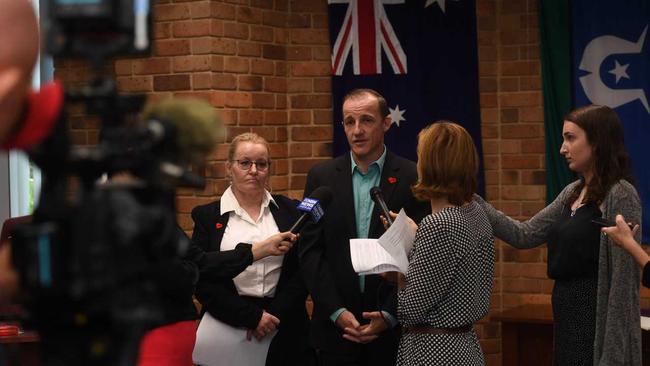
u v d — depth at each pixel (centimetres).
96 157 116
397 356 371
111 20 110
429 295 337
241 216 431
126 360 112
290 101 646
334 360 413
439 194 345
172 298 232
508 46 643
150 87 616
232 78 611
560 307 398
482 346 645
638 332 378
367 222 421
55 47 111
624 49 619
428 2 644
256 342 418
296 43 646
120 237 113
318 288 411
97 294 113
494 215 429
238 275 423
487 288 349
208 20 601
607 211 388
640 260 353
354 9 645
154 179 118
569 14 628
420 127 645
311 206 402
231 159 436
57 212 114
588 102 626
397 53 644
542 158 638
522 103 641
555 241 400
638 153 618
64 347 117
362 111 420
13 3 109
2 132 110
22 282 114
